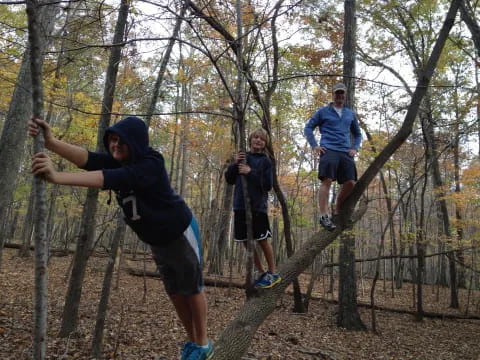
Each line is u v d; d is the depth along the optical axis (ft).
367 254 77.41
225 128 42.57
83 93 32.07
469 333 32.45
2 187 18.25
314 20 18.29
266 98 25.45
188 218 7.37
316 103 36.99
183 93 45.21
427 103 32.07
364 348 25.08
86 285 34.17
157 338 20.53
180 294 8.07
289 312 32.89
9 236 70.54
